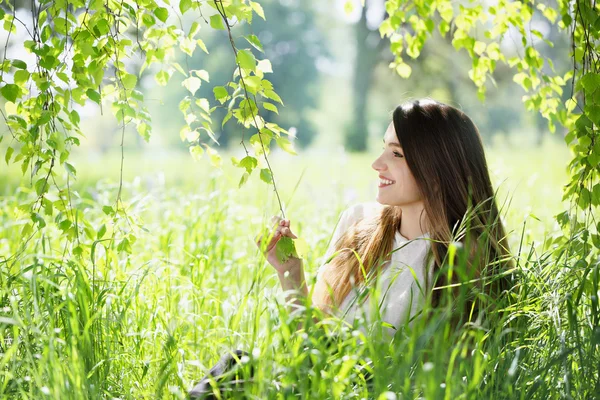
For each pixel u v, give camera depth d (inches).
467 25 175.8
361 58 1487.5
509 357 101.3
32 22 121.4
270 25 1967.3
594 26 131.5
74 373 95.6
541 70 164.1
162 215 224.7
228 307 130.0
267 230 122.3
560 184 395.5
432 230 120.2
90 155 875.4
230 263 172.7
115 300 123.8
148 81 1210.0
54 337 102.1
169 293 135.3
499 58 174.6
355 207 138.4
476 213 121.1
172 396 110.1
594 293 106.3
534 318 111.3
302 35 2015.3
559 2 148.9
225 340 124.3
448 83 934.4
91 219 228.7
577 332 101.8
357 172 546.3
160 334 121.6
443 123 122.6
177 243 187.3
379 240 124.6
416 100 126.2
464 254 96.4
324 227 199.3
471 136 125.7
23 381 104.7
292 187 424.8
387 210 127.3
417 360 99.0
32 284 103.6
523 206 264.8
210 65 1788.9
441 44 861.8
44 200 128.7
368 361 103.8
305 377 92.5
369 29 1470.2
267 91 121.0
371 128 1587.1
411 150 121.1
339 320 97.5
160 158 855.7
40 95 123.0
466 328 110.1
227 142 1537.9
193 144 134.4
